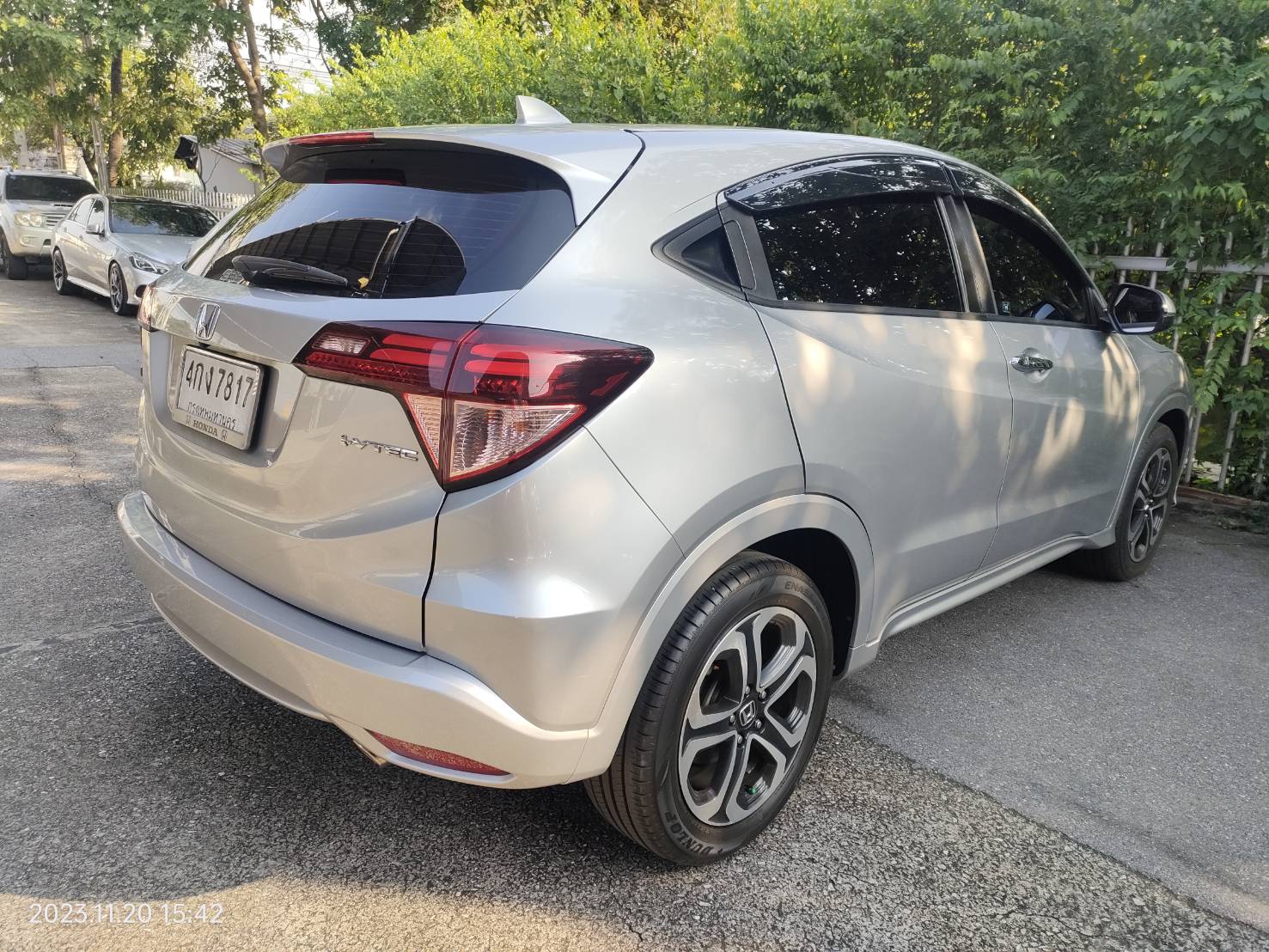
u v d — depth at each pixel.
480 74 8.83
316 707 2.01
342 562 1.95
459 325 1.85
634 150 2.27
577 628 1.84
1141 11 5.05
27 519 4.62
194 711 2.93
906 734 3.01
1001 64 5.34
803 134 2.72
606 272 2.03
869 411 2.48
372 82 10.42
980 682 3.37
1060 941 2.14
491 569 1.82
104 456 5.77
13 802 2.46
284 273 2.14
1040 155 5.65
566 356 1.84
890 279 2.71
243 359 2.17
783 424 2.22
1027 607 4.07
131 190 24.28
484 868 2.29
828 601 2.67
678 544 1.99
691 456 2.01
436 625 1.85
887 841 2.47
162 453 2.54
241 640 2.12
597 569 1.87
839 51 6.13
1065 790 2.73
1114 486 3.97
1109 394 3.70
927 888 2.29
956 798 2.67
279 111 12.27
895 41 5.99
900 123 5.88
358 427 1.90
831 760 2.84
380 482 1.89
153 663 3.21
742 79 6.67
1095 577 4.40
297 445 2.01
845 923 2.17
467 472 1.80
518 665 1.83
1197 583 4.41
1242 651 3.69
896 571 2.74
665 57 7.69
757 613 2.22
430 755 1.95
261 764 2.67
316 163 2.58
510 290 1.92
